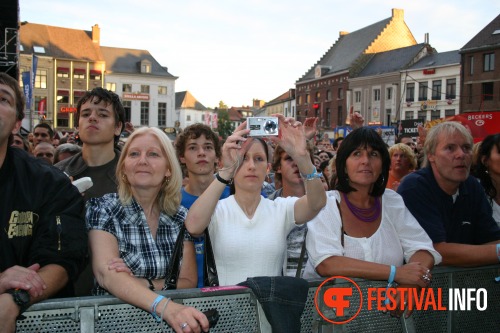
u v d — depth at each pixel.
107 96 3.32
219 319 2.11
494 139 3.35
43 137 6.48
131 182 2.29
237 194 2.59
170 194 2.39
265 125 2.35
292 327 2.12
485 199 3.12
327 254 2.46
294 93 67.19
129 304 2.02
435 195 2.89
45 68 52.16
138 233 2.27
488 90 36.81
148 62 63.34
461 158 2.80
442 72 40.97
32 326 1.90
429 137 2.97
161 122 64.62
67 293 2.23
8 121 2.02
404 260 2.70
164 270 2.28
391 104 45.72
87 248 2.12
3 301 1.78
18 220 2.03
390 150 5.23
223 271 2.49
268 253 2.49
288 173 3.65
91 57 55.03
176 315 1.89
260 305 2.18
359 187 2.59
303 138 2.38
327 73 56.19
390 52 49.06
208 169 3.61
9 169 2.07
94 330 1.97
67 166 3.38
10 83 2.09
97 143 3.27
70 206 2.13
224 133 97.88
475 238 3.09
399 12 53.88
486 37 36.84
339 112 53.50
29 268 1.96
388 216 2.65
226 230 2.49
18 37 15.05
